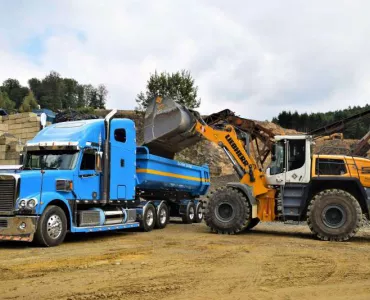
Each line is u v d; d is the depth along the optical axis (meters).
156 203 15.83
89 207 12.42
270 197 14.12
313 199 12.90
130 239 12.33
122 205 13.68
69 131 12.20
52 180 10.88
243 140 15.20
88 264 8.22
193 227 16.62
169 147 16.34
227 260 8.80
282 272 7.71
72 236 12.97
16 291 6.18
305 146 13.65
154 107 15.74
